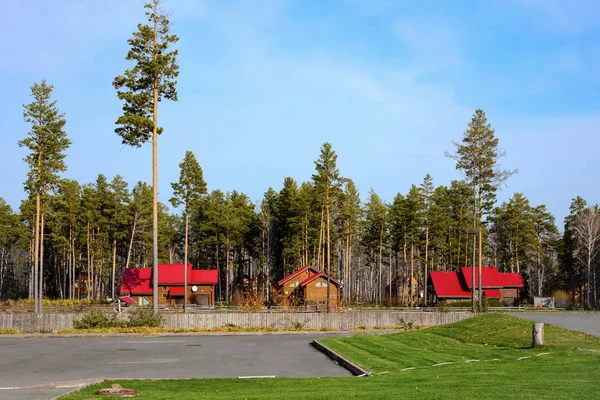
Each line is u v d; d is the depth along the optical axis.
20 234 92.31
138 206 91.81
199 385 17.66
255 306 57.50
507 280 81.81
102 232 95.88
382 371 20.39
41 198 59.00
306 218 89.00
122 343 33.34
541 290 99.38
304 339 35.91
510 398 12.80
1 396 15.91
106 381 18.64
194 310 64.94
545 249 105.06
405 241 91.88
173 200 69.75
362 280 131.38
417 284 98.12
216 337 37.69
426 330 34.53
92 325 41.78
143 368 23.00
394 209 100.69
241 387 17.11
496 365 19.69
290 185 96.31
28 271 106.62
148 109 46.00
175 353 28.17
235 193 113.75
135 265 109.31
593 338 25.78
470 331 31.64
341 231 92.00
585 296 96.56
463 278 83.06
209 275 82.00
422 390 14.52
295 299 71.31
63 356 27.11
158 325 42.53
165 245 102.38
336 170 72.50
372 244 101.06
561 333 27.33
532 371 17.42
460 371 18.53
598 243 87.94
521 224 93.56
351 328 44.84
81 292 104.75
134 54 46.12
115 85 45.53
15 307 61.41
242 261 104.00
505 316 34.81
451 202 97.88
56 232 91.69
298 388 16.44
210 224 95.75
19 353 28.39
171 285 80.94
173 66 46.28
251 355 27.27
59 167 58.81
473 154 65.44
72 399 14.77
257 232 103.75
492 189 65.94
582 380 15.16
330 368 22.83
